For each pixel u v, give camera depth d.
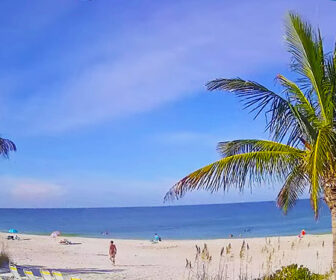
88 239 48.81
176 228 81.31
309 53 8.26
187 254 32.06
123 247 38.44
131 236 64.19
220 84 9.17
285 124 8.99
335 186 8.48
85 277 17.31
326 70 8.52
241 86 9.01
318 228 66.06
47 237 51.34
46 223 113.19
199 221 105.06
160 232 72.00
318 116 8.95
